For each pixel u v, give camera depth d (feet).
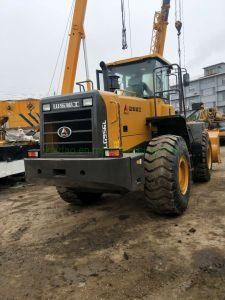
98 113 13.71
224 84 137.39
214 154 25.53
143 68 18.40
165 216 15.14
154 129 18.25
